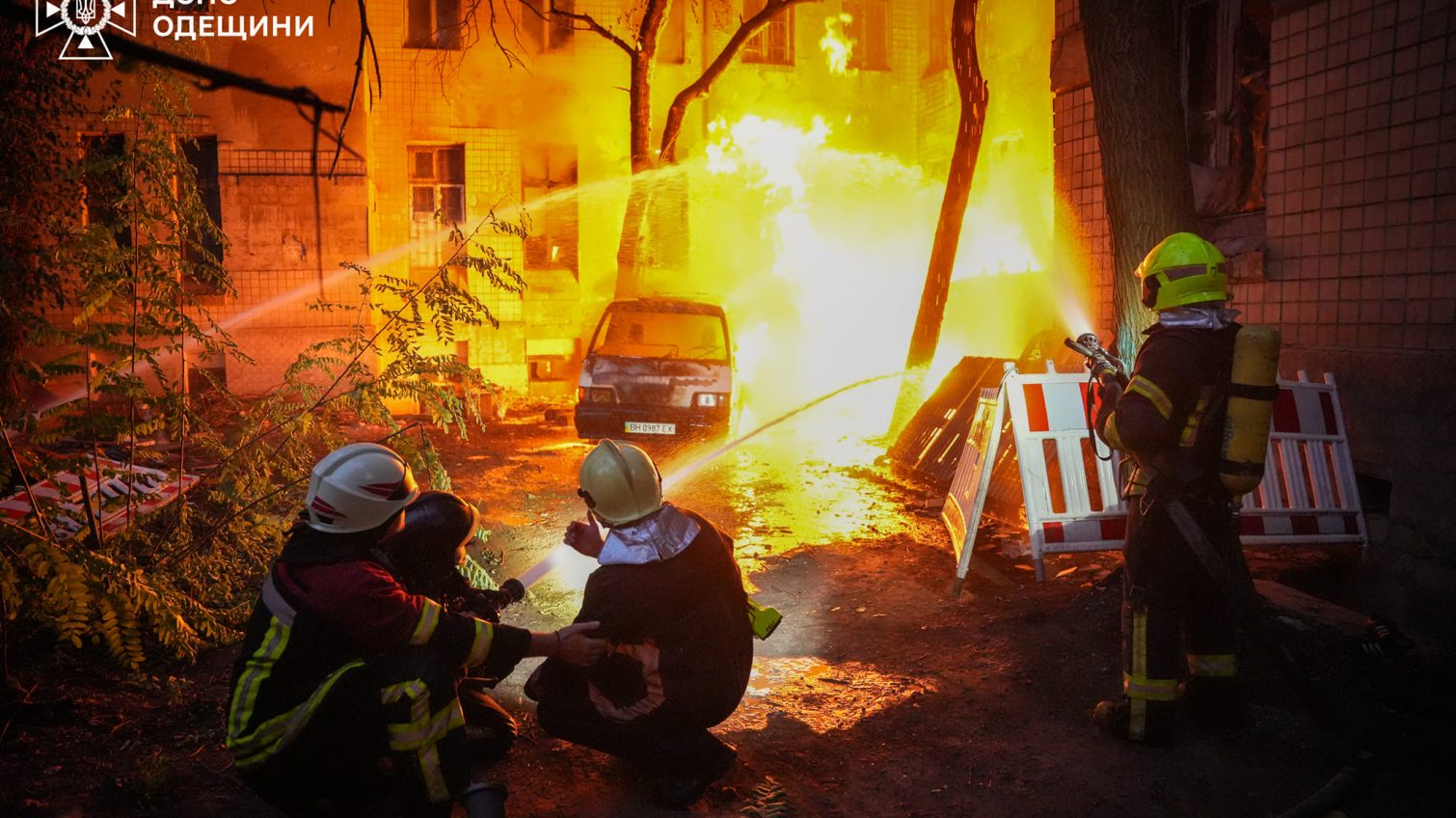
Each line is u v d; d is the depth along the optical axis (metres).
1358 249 4.64
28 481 4.07
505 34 15.12
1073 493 4.46
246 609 4.39
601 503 2.78
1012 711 3.62
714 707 2.89
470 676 3.18
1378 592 4.54
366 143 13.30
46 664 3.88
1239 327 3.20
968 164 9.38
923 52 16.62
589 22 12.52
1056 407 4.54
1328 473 4.58
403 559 2.75
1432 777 3.11
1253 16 5.81
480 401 12.77
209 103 12.78
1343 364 4.70
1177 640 3.25
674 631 2.82
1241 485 3.16
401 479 2.46
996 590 5.02
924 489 7.68
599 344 9.96
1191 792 3.03
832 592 5.17
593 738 2.95
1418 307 4.33
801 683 3.95
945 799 3.02
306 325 13.20
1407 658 3.89
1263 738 3.35
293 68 13.00
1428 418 4.27
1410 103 4.34
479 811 2.40
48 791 2.96
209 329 12.59
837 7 16.30
